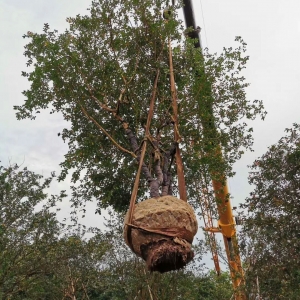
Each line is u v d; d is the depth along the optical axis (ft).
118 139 25.55
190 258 13.84
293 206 31.40
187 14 40.68
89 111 24.98
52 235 41.81
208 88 22.65
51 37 23.39
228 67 25.82
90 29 23.75
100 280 48.44
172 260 13.12
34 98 23.47
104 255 47.91
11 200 40.32
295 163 32.35
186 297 44.60
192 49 24.31
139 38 23.86
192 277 46.37
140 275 44.96
